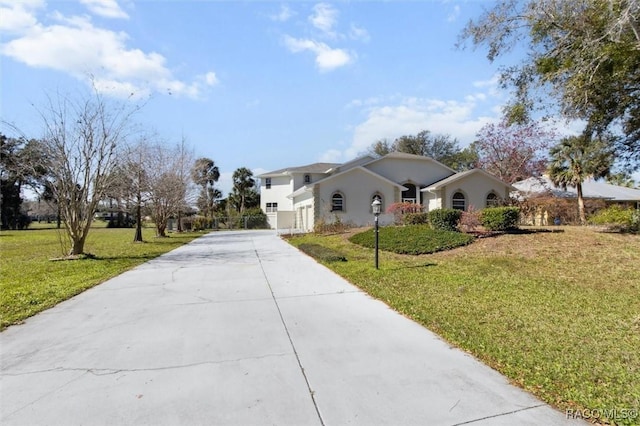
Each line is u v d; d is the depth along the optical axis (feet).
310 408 8.69
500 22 32.91
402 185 82.43
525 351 11.88
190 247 51.31
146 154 67.62
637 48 25.54
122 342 13.24
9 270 30.07
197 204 105.60
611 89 30.76
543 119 34.88
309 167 105.40
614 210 52.26
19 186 126.93
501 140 92.02
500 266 27.22
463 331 13.87
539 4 29.37
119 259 37.45
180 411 8.61
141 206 70.13
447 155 145.79
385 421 8.13
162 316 16.55
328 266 30.78
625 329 13.89
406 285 22.20
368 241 43.06
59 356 12.00
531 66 34.22
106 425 8.10
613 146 40.01
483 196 76.69
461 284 22.16
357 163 90.38
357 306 18.08
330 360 11.46
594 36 28.04
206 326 15.02
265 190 116.57
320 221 65.67
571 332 13.62
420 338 13.41
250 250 45.27
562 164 77.10
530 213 69.77
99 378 10.36
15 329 14.89
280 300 19.39
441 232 41.27
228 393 9.45
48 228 137.69
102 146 40.04
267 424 8.07
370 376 10.34
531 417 8.27
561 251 29.81
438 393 9.36
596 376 10.05
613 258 26.50
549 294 19.48
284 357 11.72
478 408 8.64
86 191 39.29
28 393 9.53
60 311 17.56
